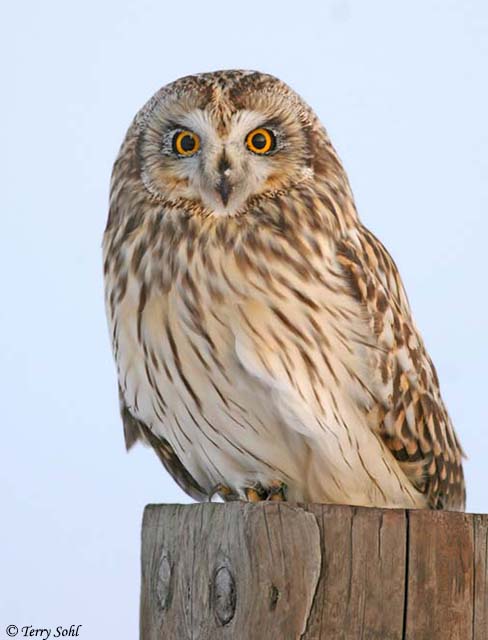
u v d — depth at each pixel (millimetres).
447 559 6785
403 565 6734
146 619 7352
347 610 6656
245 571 6695
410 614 6715
